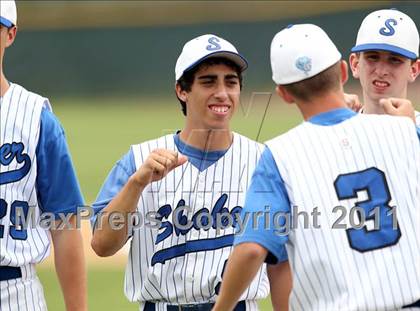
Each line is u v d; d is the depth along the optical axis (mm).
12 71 127938
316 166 15047
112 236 17922
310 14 125250
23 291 16984
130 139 85250
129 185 17484
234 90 18547
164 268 18203
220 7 132500
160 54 128625
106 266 39469
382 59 20344
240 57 18344
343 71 16078
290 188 15008
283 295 17812
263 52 122812
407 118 15805
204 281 18000
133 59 129125
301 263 14891
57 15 134125
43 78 128500
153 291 18328
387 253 14789
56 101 123312
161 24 133500
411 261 14828
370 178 15031
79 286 17859
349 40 118250
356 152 15180
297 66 15352
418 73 21531
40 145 17078
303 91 15500
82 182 58781
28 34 129625
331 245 14750
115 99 122938
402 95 20609
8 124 16797
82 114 109750
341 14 119812
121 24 135000
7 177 16719
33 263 17203
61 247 17734
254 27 126062
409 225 14977
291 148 15195
